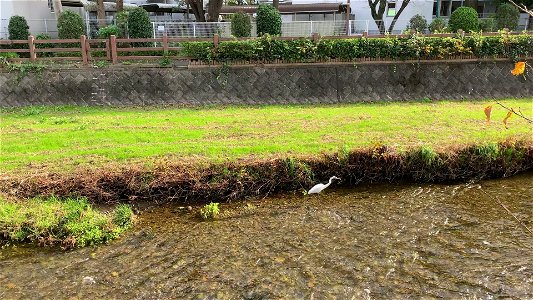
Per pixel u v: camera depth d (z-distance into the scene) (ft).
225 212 24.13
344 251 20.29
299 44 45.19
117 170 25.50
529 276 18.39
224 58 44.93
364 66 46.09
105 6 80.23
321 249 20.45
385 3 81.41
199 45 44.45
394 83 46.32
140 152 28.50
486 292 17.44
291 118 37.24
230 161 26.66
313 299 17.03
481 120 35.60
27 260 19.53
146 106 43.24
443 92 46.62
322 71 45.70
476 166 28.43
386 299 17.03
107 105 43.42
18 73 42.52
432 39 46.34
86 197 24.06
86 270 18.86
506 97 46.50
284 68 45.39
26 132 33.17
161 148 29.25
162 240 21.25
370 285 17.87
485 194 26.50
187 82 44.50
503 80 47.11
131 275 18.53
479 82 46.98
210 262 19.44
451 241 21.18
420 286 17.80
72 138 31.55
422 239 21.36
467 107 41.42
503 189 27.17
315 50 45.06
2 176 24.84
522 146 29.04
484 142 29.32
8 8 62.18
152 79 44.19
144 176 25.25
